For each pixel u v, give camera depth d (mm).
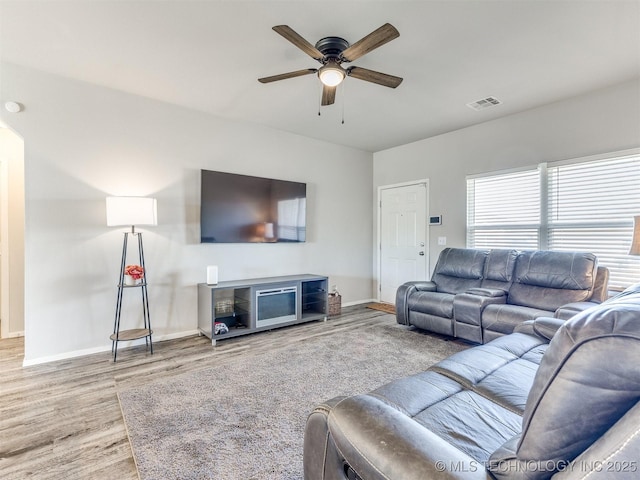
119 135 3295
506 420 1203
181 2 2039
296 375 2619
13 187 3670
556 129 3578
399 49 2559
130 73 2943
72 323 3059
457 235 4512
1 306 3686
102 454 1714
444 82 3104
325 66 2365
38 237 2914
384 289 5527
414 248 5055
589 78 3041
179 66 2818
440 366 1670
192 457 1663
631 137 3098
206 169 3828
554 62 2756
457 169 4504
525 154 3824
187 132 3711
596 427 660
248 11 2119
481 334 3096
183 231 3691
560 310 2549
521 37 2404
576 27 2285
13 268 3660
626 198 3146
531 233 3801
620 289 3158
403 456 791
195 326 3760
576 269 3023
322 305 4445
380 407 989
